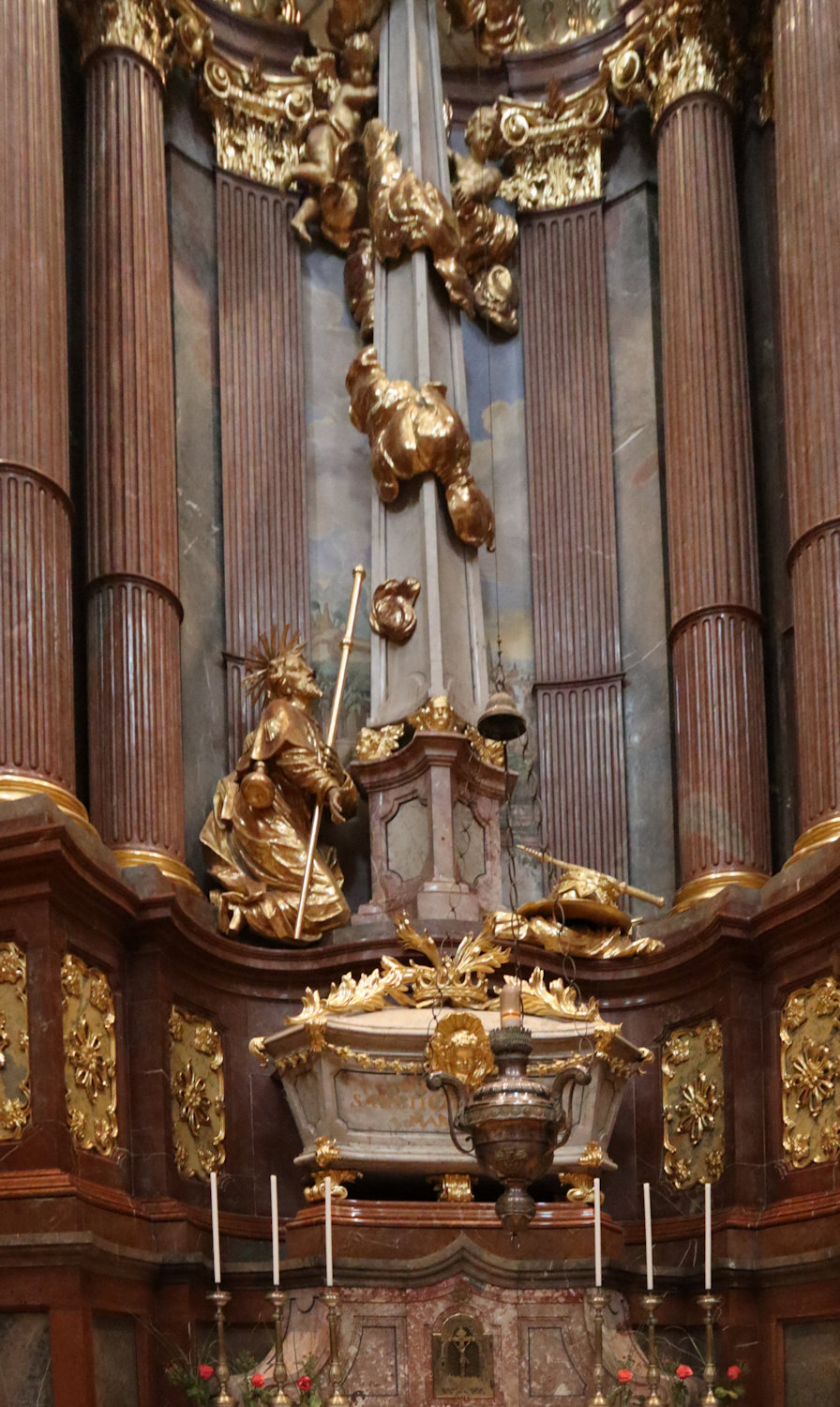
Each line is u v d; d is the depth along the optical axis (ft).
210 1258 37.50
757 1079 40.91
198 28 50.06
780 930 40.40
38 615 38.81
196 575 47.78
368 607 50.06
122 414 44.80
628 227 52.60
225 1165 41.47
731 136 50.16
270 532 49.49
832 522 41.81
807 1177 38.99
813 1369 37.42
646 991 43.98
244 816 44.65
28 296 40.45
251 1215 41.45
